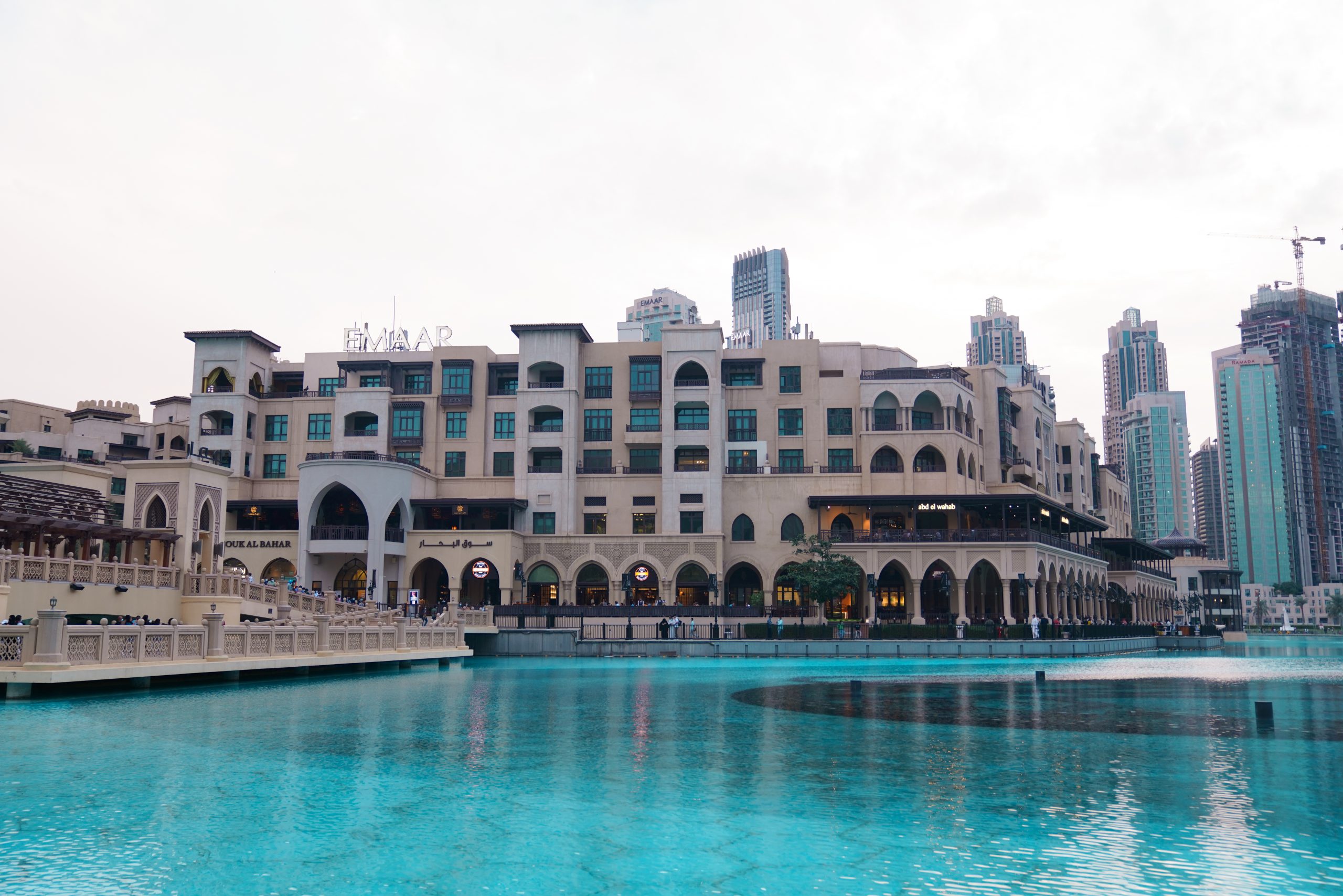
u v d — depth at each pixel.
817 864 11.83
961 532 79.50
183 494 46.53
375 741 21.36
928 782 16.72
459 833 13.23
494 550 80.69
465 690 35.09
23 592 36.25
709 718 26.22
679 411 87.44
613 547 83.12
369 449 88.62
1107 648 70.94
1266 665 54.66
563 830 13.41
